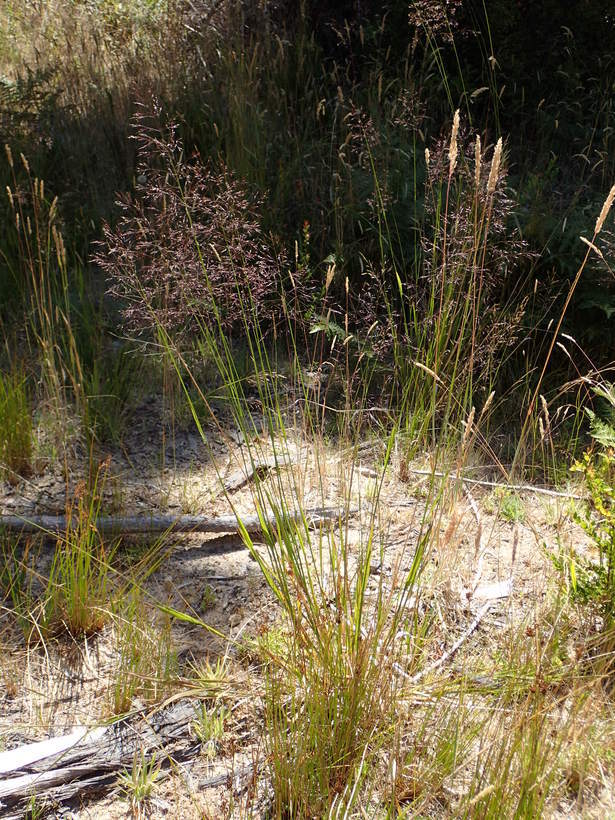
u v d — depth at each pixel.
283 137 5.32
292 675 2.48
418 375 3.86
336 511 3.34
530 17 5.80
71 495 3.46
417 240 4.48
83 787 2.31
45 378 4.01
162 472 3.59
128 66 6.42
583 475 3.75
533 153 5.59
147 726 2.47
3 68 7.02
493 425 4.18
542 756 2.14
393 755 2.27
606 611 2.74
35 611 2.85
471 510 3.47
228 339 4.46
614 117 5.70
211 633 2.83
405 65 5.71
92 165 5.51
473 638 2.80
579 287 4.46
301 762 2.22
